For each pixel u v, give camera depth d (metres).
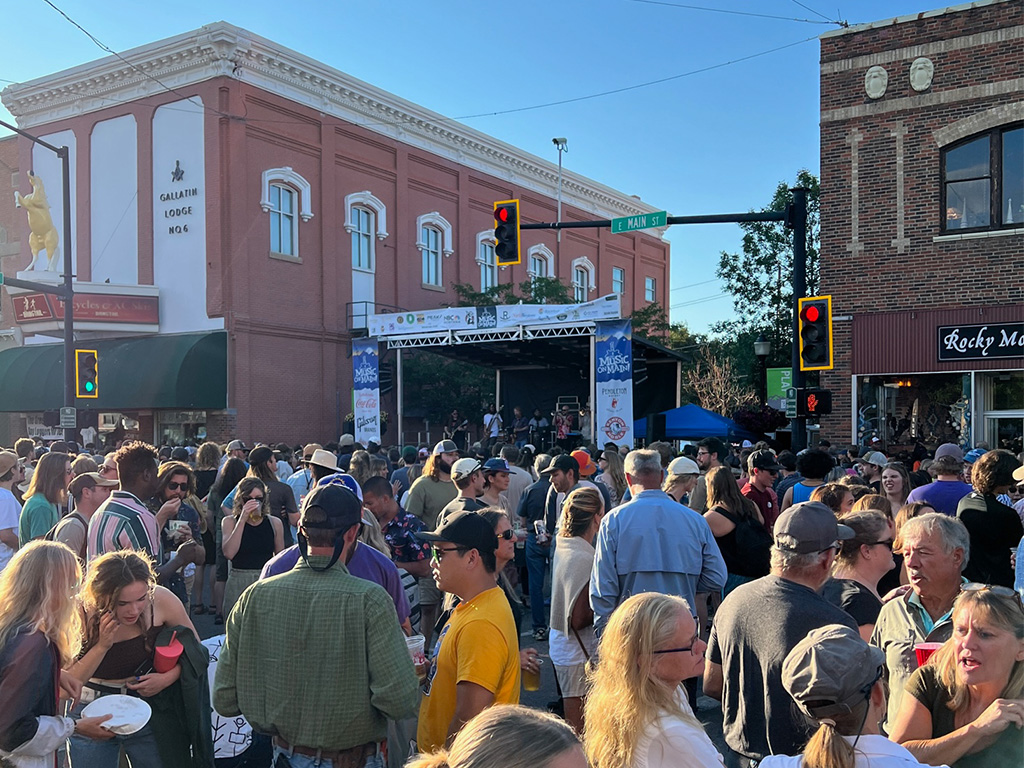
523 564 9.59
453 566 3.59
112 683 3.87
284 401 27.66
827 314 12.48
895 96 16.77
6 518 7.19
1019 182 15.85
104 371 25.78
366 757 3.34
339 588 3.30
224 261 26.05
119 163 28.05
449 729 3.37
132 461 5.40
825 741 2.42
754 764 3.30
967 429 16.30
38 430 28.97
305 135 28.48
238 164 26.11
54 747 3.27
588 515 5.34
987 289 15.99
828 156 17.44
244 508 6.93
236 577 7.13
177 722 3.98
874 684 2.54
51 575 3.34
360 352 22.52
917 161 16.59
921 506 5.20
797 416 12.64
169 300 27.05
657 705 2.73
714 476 6.46
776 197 34.81
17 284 18.66
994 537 5.90
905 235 16.72
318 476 6.84
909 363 16.67
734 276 35.22
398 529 6.54
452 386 30.50
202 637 8.45
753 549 6.27
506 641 3.48
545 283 34.78
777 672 3.22
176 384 24.61
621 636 2.79
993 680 2.96
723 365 37.81
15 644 3.21
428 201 34.03
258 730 3.31
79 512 6.08
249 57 26.36
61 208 29.50
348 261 30.25
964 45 16.09
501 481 7.55
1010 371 15.97
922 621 3.74
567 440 25.95
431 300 34.09
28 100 29.66
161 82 26.92
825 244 17.47
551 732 1.78
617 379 19.66
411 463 11.97
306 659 3.23
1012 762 2.86
